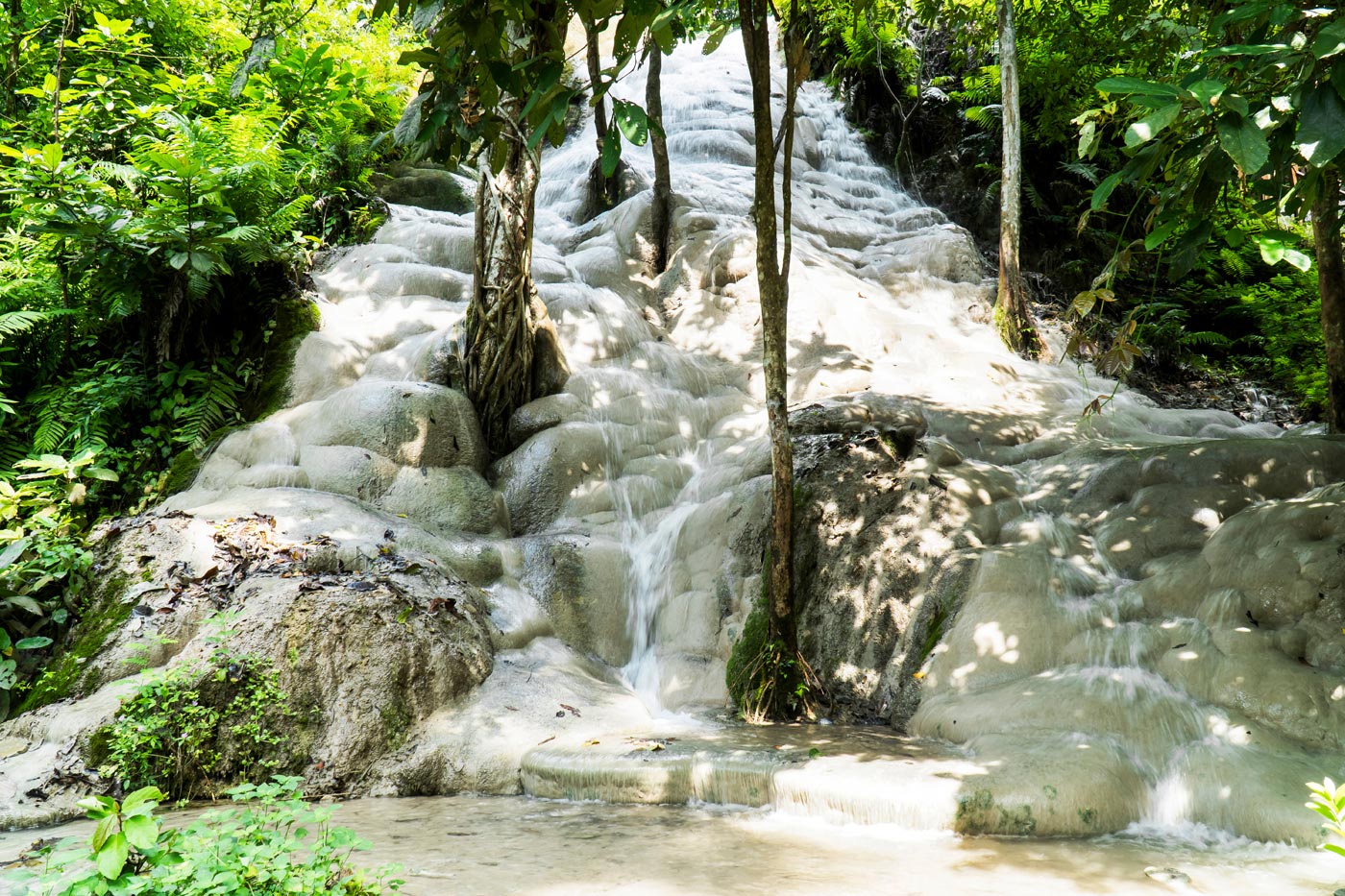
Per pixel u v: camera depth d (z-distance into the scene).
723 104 14.05
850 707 6.00
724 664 6.44
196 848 2.80
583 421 8.03
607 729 5.65
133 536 6.22
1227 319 11.70
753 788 4.68
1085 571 5.91
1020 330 9.88
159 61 10.20
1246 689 4.77
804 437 7.25
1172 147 3.37
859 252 11.02
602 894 3.43
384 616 5.65
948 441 7.23
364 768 5.22
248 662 5.28
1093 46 10.16
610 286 9.59
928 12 10.96
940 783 4.34
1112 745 4.71
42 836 4.35
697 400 8.48
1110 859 3.90
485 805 4.88
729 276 9.34
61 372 8.01
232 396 7.98
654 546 7.33
